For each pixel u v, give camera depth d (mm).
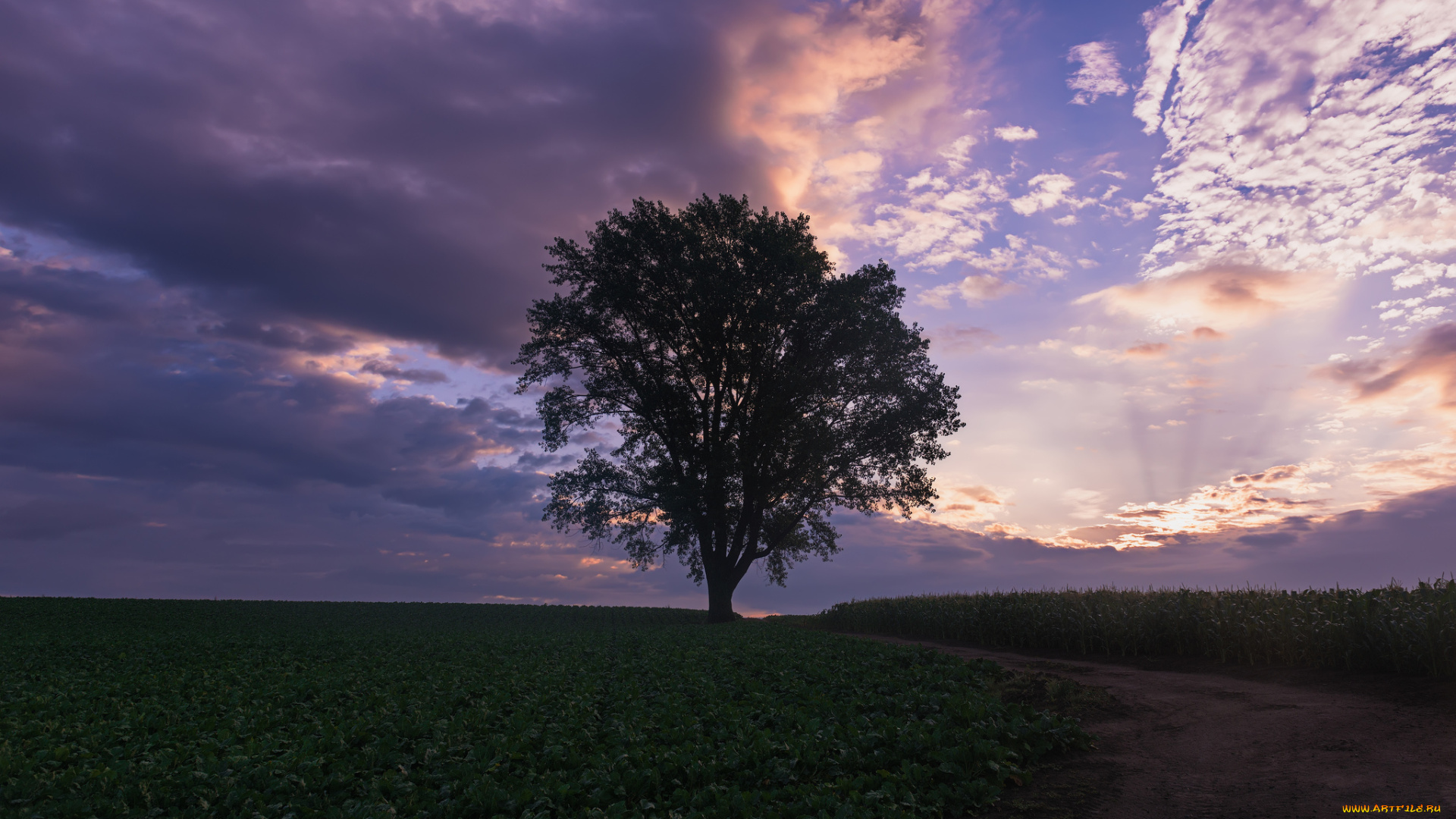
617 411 33000
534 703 11500
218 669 16172
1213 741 8906
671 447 32625
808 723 9891
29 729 9500
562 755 8586
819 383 30719
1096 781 7965
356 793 7520
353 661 17797
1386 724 8734
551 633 25812
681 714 10438
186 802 7062
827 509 32656
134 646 20609
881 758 8438
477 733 9711
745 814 6848
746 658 16281
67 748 8500
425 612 37938
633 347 32500
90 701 11984
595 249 32219
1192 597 16281
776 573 35688
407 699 12078
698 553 34656
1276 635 13133
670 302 32031
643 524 33062
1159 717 10141
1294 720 9297
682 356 32469
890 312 31672
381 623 30703
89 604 34312
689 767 8016
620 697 12055
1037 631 18703
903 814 6777
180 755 8477
